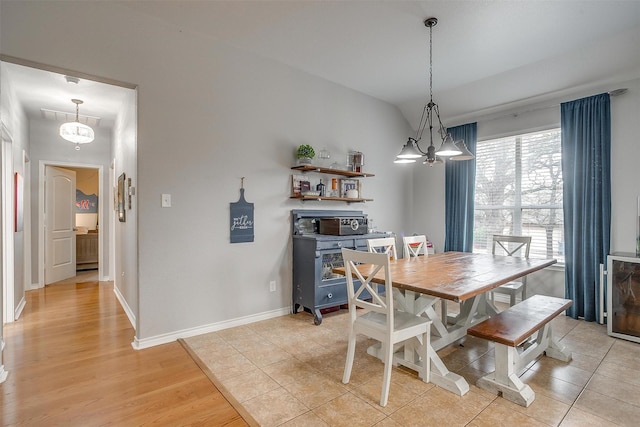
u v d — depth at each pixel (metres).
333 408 1.90
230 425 1.76
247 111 3.32
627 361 2.50
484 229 4.49
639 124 3.21
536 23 2.78
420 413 1.86
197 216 2.99
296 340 2.90
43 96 3.82
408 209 5.20
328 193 4.06
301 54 3.38
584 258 3.44
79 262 6.44
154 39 2.75
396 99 4.69
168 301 2.85
